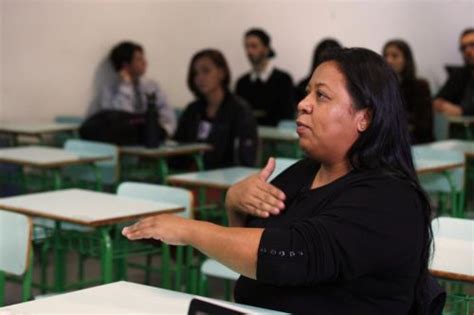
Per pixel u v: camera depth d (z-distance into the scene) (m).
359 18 9.20
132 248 3.45
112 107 6.47
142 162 5.58
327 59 1.77
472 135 7.16
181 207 3.15
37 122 6.14
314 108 1.73
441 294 1.82
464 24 10.41
